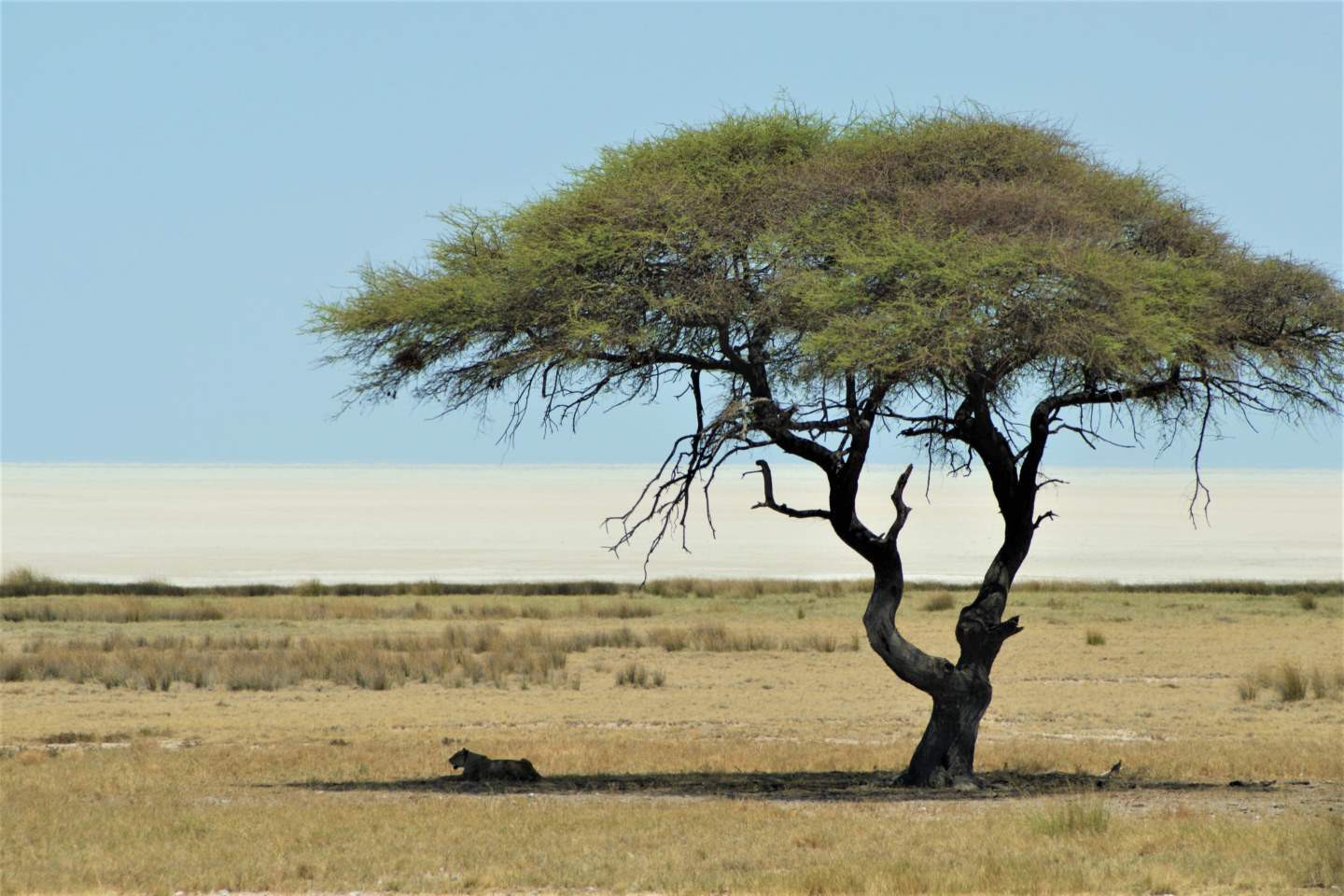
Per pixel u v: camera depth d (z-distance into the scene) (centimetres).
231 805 4069
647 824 3706
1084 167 4706
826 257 4381
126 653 8538
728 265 4431
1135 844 3375
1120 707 7081
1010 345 4097
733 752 5522
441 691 7638
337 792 4434
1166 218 4656
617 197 4441
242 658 8388
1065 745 5819
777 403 4431
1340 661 8712
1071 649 9325
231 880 3081
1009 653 9106
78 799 4228
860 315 4081
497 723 6550
